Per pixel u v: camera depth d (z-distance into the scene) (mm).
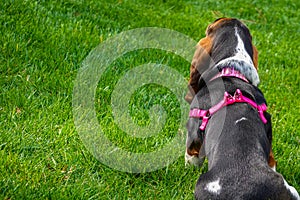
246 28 5438
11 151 5582
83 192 5164
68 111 6250
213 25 5469
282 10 10992
